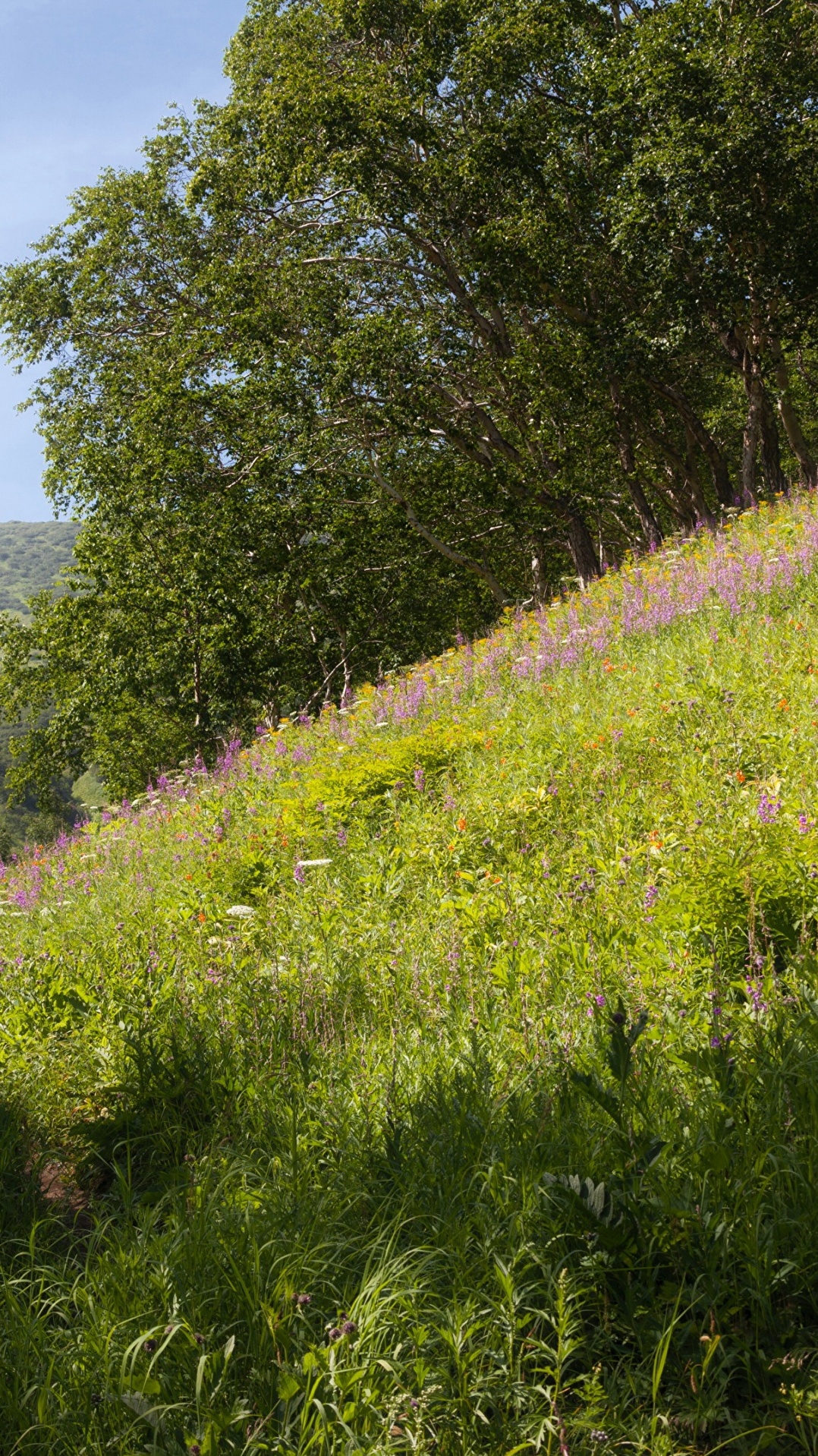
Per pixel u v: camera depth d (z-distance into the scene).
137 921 7.82
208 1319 2.94
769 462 28.09
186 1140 4.34
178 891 8.78
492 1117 3.71
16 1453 2.61
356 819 8.77
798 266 23.27
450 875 6.84
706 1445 2.48
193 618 30.14
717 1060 3.50
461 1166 3.49
